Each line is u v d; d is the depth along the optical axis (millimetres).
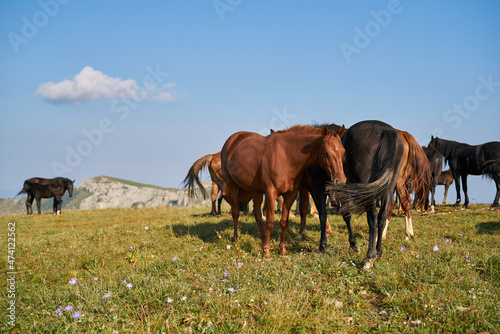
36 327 3711
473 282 4539
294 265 5492
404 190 7441
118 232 9234
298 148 6078
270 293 4352
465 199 13758
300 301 4133
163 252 7027
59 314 3883
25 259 6781
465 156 13484
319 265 5348
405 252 6059
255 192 7012
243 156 6801
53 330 3709
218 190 12812
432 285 4473
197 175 11320
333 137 5551
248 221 10398
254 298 4191
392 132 5355
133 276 4980
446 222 9562
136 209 16969
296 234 8383
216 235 8352
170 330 3590
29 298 4535
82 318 3789
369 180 5398
